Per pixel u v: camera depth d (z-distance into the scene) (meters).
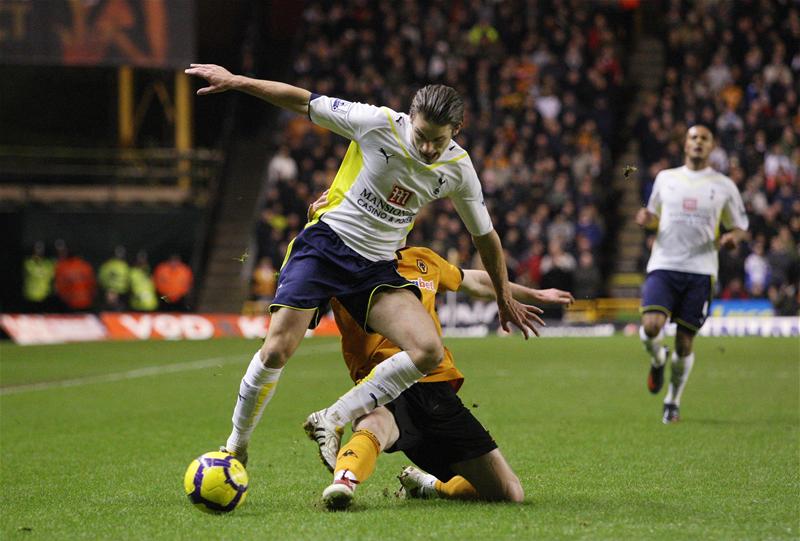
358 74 44.06
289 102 8.58
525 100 43.66
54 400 18.70
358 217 8.56
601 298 41.47
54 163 44.88
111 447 13.09
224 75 8.54
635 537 7.33
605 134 44.16
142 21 34.91
